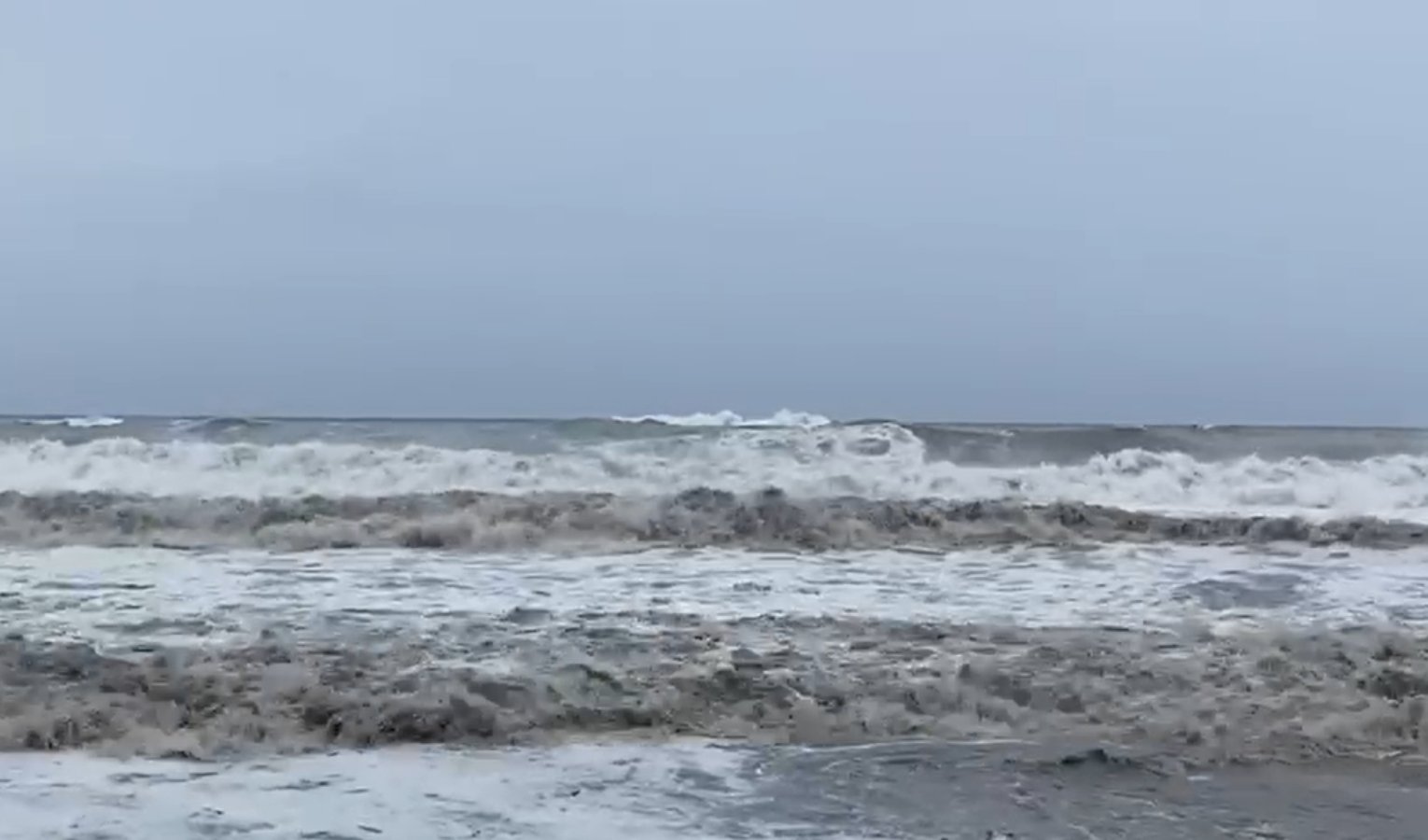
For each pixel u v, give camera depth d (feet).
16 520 38.65
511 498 40.68
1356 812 17.10
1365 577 34.12
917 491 45.83
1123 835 16.07
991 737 20.21
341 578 31.71
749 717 20.81
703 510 39.55
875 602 29.12
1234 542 40.04
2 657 21.90
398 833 15.60
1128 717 20.98
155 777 17.61
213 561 34.30
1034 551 37.86
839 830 16.07
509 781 17.74
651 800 17.08
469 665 22.13
